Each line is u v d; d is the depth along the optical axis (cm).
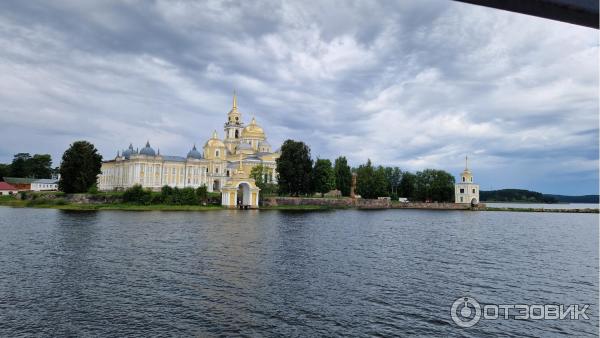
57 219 8575
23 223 7619
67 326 2259
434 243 5844
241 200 15450
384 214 13175
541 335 2320
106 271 3531
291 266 3850
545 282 3497
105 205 12706
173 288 3019
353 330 2294
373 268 3878
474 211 17612
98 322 2323
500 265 4219
